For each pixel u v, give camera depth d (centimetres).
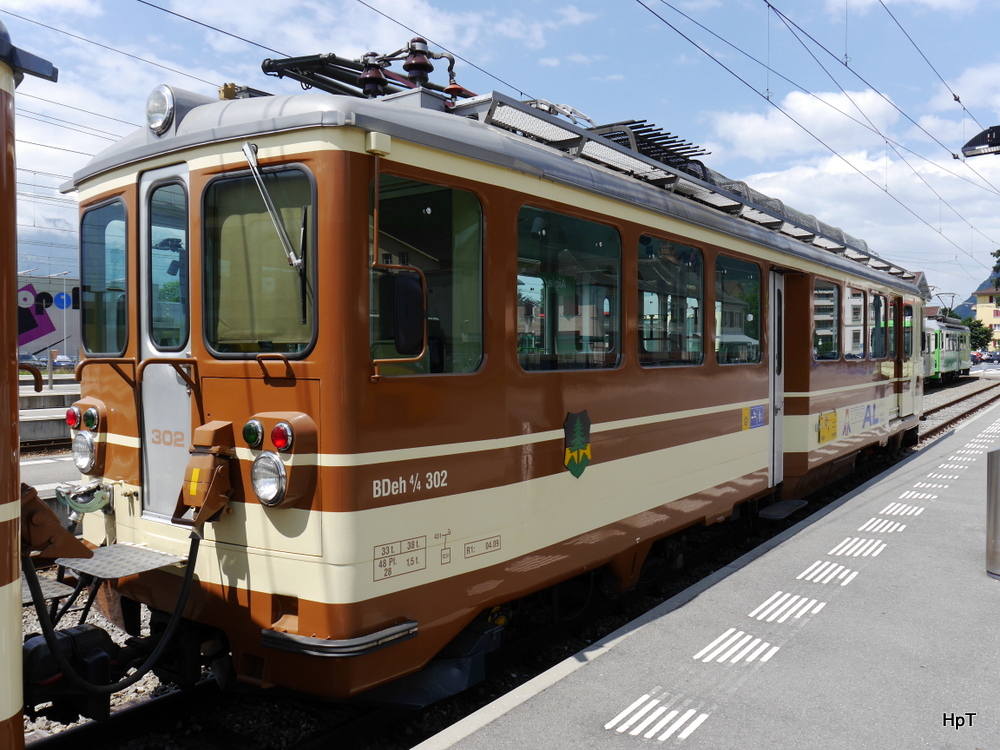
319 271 339
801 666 398
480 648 410
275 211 351
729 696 365
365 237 345
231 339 374
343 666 338
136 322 412
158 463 404
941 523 696
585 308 479
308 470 340
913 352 1352
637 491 529
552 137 481
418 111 379
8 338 252
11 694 250
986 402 2405
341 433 336
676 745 321
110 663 340
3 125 254
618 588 533
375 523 345
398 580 355
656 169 553
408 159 361
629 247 517
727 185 722
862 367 1034
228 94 425
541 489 438
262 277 363
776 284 788
